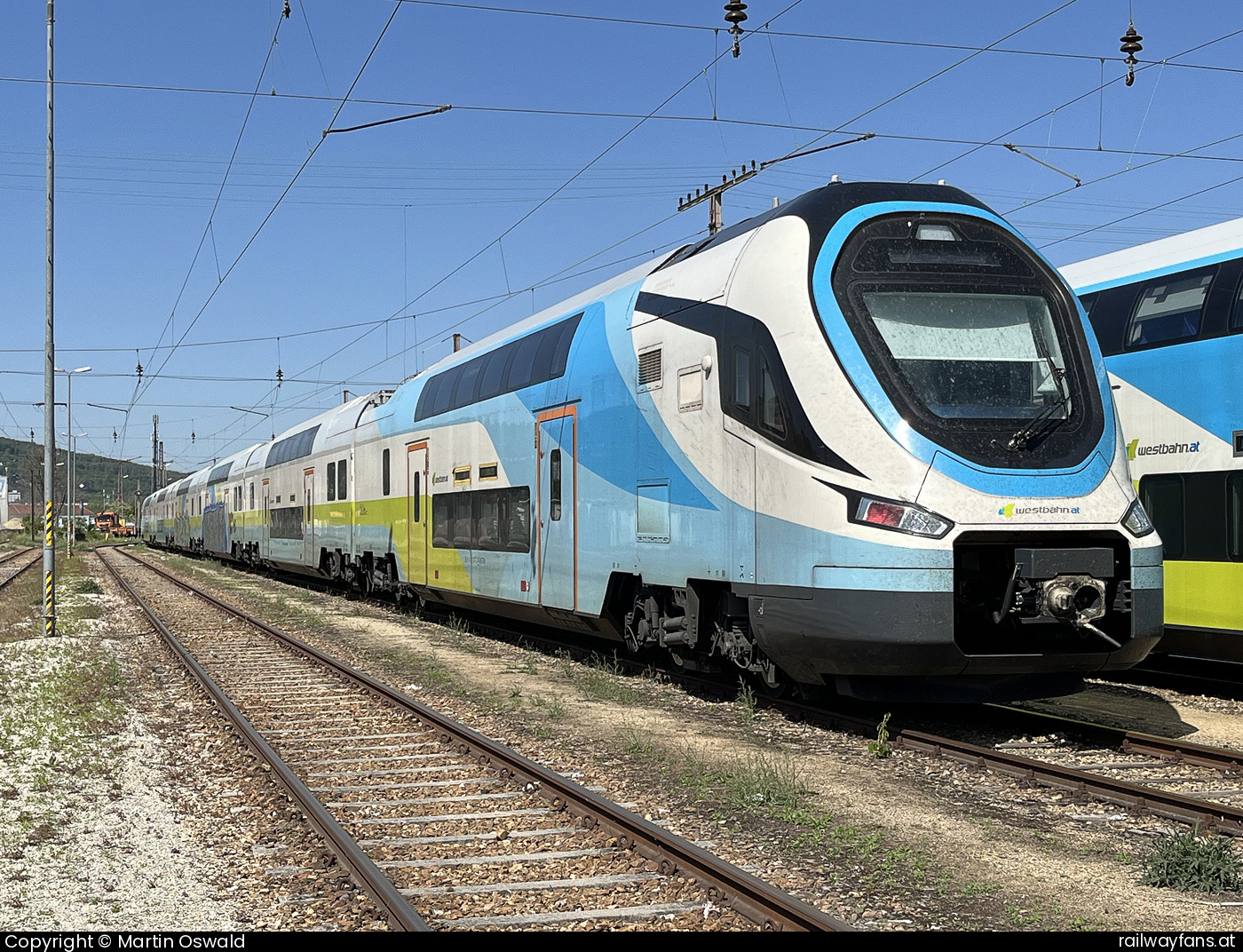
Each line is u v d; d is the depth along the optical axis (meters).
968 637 8.98
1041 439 8.79
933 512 8.41
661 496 11.25
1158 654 12.57
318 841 6.52
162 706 11.69
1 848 6.47
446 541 18.02
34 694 11.99
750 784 7.49
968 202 9.97
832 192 9.94
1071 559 8.48
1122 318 12.40
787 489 9.19
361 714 10.91
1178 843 5.91
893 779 7.93
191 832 6.91
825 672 9.19
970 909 5.39
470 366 17.84
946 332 9.12
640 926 5.16
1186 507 11.46
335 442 25.86
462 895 5.62
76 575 36.84
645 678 12.69
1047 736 9.27
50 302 18.38
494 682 12.66
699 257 11.29
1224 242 11.45
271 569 36.81
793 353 9.24
